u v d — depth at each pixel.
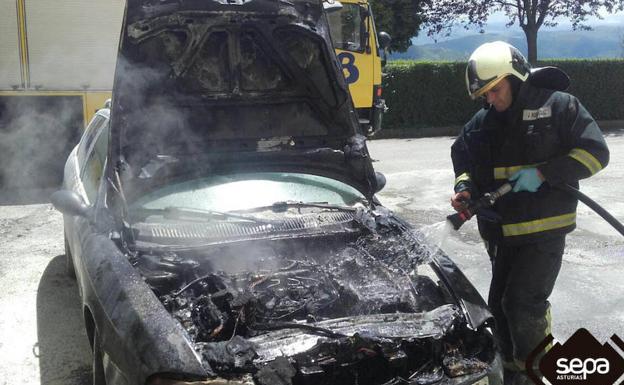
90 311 3.19
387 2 18.98
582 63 17.52
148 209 3.71
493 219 3.36
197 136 4.07
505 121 3.42
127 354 2.66
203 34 3.90
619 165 10.55
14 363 4.02
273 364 2.51
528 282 3.43
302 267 3.41
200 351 2.58
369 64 10.71
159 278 3.11
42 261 5.90
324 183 4.25
